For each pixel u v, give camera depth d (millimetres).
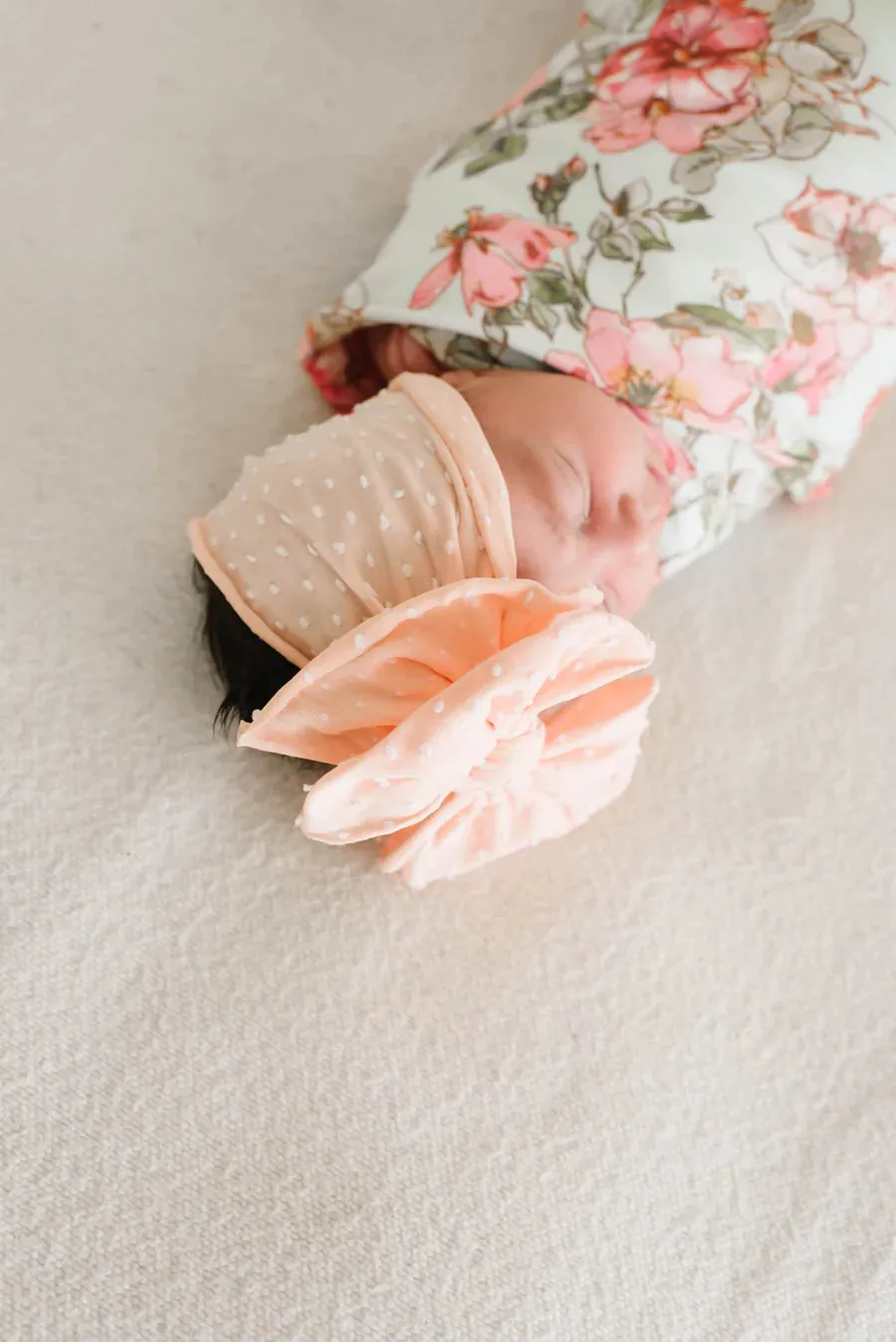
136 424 591
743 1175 546
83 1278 514
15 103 620
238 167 626
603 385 547
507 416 538
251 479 534
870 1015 564
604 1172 540
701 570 606
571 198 560
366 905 555
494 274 551
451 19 654
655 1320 530
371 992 547
